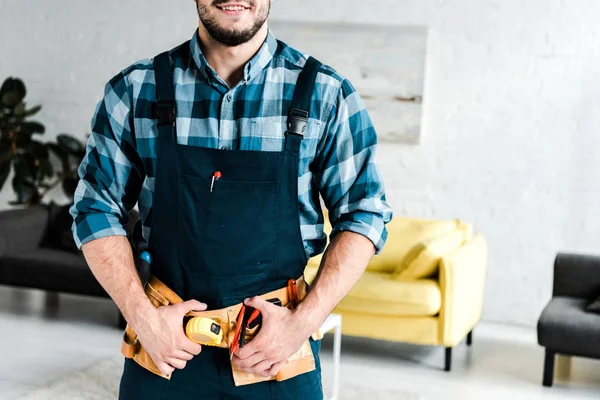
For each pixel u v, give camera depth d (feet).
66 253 16.35
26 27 19.89
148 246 4.90
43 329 15.33
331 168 4.82
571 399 12.74
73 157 19.62
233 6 4.46
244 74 4.70
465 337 16.30
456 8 17.37
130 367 4.88
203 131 4.74
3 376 12.54
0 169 18.86
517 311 17.48
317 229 4.96
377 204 4.80
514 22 17.08
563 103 16.96
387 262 15.92
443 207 17.76
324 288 4.62
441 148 17.69
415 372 13.85
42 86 19.89
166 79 4.77
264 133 4.71
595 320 13.10
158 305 4.73
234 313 4.63
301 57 4.82
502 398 12.62
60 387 12.13
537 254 17.29
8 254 15.97
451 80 17.51
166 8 19.04
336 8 18.02
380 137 17.88
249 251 4.64
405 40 17.51
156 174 4.73
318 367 4.98
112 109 4.84
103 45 19.45
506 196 17.39
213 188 4.62
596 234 16.94
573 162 16.98
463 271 14.23
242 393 4.69
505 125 17.29
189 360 4.69
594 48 16.70
